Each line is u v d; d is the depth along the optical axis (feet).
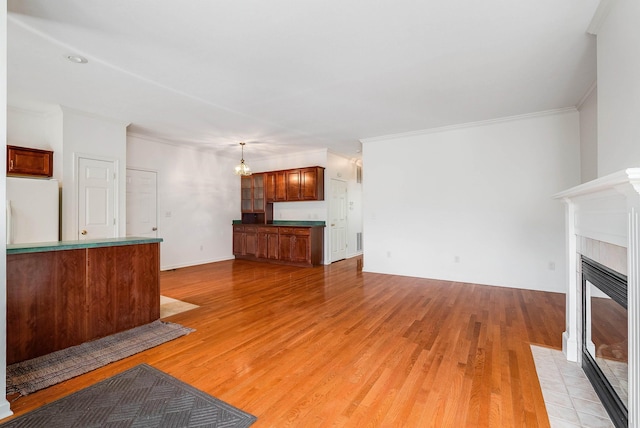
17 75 9.97
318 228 21.36
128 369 7.22
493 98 12.07
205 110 13.39
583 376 6.84
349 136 18.06
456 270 16.07
